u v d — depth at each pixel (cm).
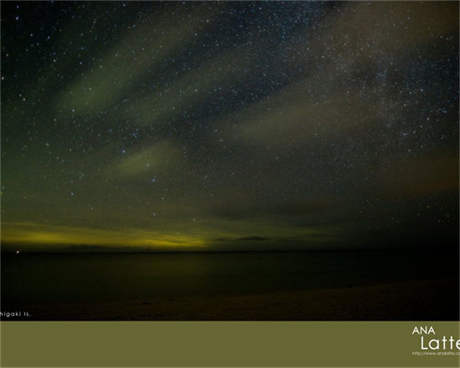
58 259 8094
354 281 1714
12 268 4353
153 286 1867
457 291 698
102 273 3328
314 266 3966
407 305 568
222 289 1544
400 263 3762
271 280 2028
